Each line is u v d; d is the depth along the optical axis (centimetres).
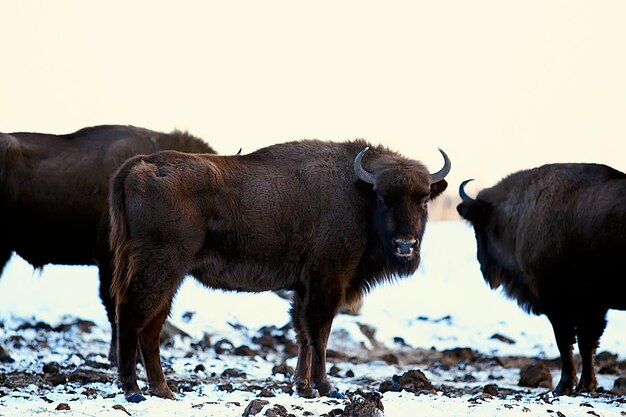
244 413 2883
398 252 3453
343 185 3603
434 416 2925
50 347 5022
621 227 3788
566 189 4016
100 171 4462
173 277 3306
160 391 3303
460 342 5831
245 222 3450
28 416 2825
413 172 3538
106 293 4447
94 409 2930
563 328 3988
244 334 5744
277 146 3659
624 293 3841
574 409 3136
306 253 3550
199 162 3409
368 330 5909
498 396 3738
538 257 4044
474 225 4494
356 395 3456
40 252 4500
